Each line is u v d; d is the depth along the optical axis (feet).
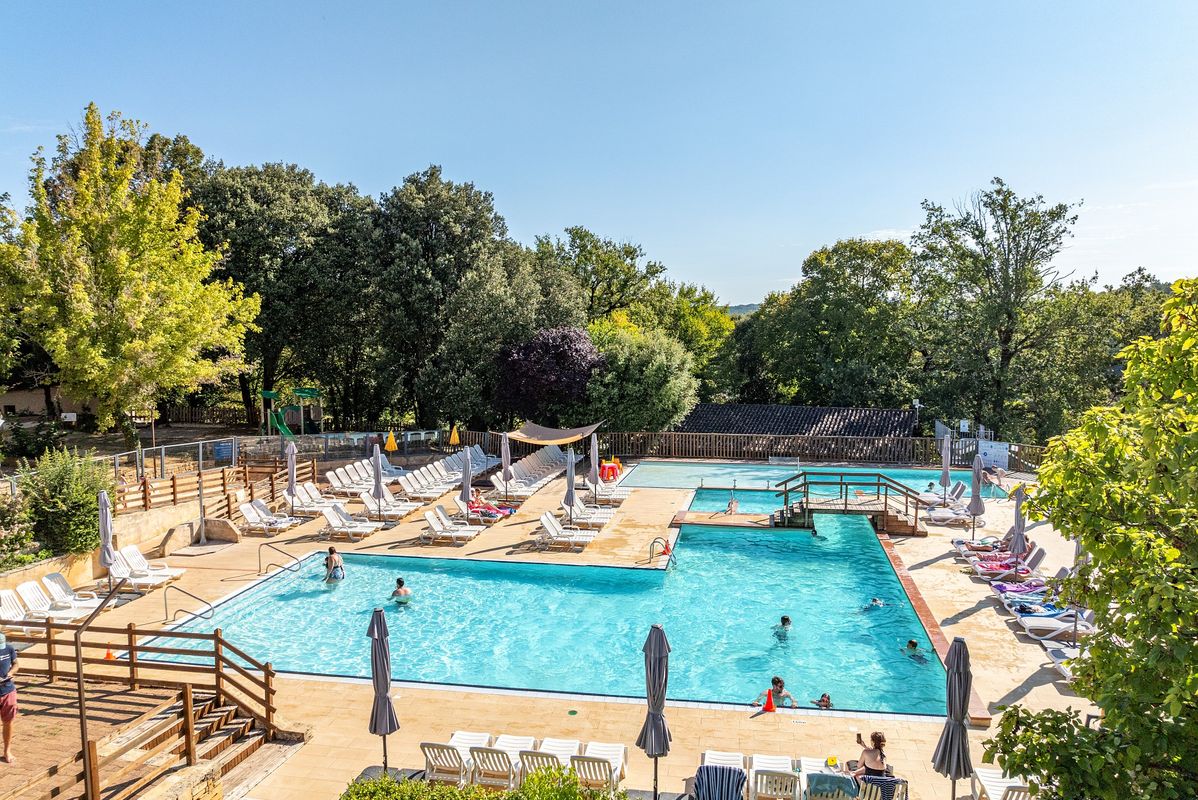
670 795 34.19
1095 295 157.69
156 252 93.61
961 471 115.55
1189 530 21.83
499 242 150.71
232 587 64.18
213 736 38.63
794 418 141.18
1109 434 22.00
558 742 37.24
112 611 58.44
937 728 40.75
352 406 163.84
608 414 128.36
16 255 85.20
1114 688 21.29
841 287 170.71
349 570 71.46
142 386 88.48
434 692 45.75
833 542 78.23
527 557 71.87
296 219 136.87
